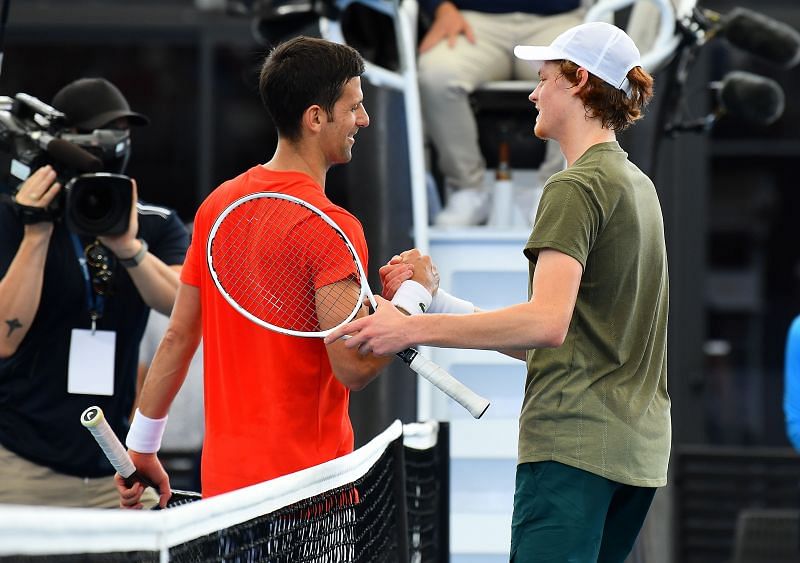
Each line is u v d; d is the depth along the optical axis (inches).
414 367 403.5
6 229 552.4
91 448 546.9
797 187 1364.4
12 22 1310.3
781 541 951.6
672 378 1080.8
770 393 1419.8
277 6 813.9
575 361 413.7
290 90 420.2
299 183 420.2
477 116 779.4
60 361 544.4
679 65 772.6
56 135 540.1
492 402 722.2
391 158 718.5
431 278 440.8
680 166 1187.3
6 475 540.7
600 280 411.5
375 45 772.0
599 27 427.5
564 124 427.8
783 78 1299.2
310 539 384.2
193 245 447.2
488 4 757.3
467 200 750.5
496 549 709.9
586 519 410.6
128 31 1315.2
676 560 970.1
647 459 419.5
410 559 553.3
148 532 285.6
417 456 571.8
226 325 423.5
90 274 547.2
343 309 408.2
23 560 229.3
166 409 465.4
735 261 1406.3
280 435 414.3
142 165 1323.8
